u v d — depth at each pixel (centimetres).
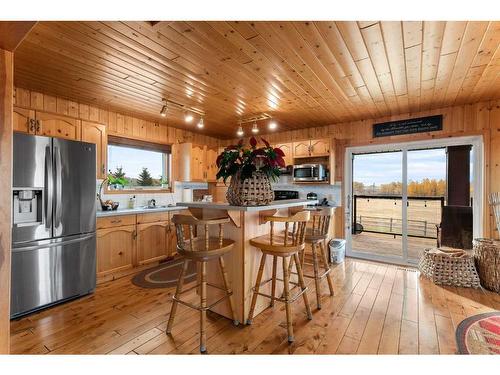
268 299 248
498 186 327
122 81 276
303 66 240
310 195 456
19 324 218
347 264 388
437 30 184
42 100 313
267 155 220
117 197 400
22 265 231
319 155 437
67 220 263
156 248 386
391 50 211
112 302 261
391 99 329
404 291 285
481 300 262
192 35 192
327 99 329
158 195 461
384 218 430
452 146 370
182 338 197
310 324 216
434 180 385
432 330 207
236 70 249
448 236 363
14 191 233
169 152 481
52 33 188
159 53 218
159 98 329
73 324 218
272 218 204
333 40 197
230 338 197
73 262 267
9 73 133
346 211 442
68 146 266
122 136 400
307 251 420
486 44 202
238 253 222
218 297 235
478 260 302
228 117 414
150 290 291
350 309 243
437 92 305
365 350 182
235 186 221
